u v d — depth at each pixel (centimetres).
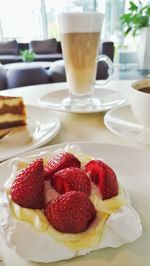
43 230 10
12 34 199
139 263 10
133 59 173
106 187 12
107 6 175
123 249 10
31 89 37
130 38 168
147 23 134
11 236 10
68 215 10
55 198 11
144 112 20
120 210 11
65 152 14
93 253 10
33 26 198
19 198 11
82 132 23
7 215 11
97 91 33
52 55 162
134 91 21
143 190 14
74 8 187
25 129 23
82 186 11
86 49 28
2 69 84
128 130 21
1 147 19
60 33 28
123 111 25
